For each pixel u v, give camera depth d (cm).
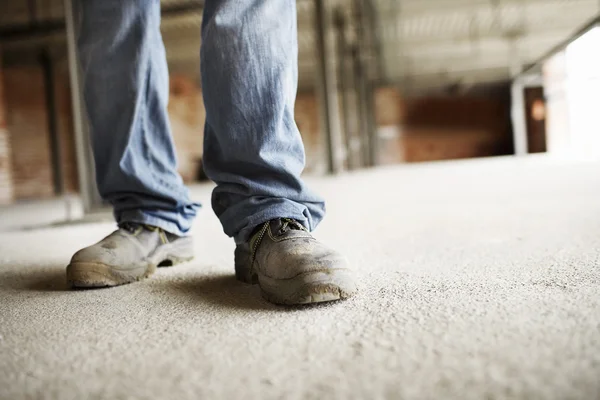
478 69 1502
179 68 1200
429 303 74
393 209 237
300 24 891
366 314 71
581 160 689
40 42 923
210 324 71
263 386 49
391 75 1428
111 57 104
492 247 121
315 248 81
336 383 49
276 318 72
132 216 108
